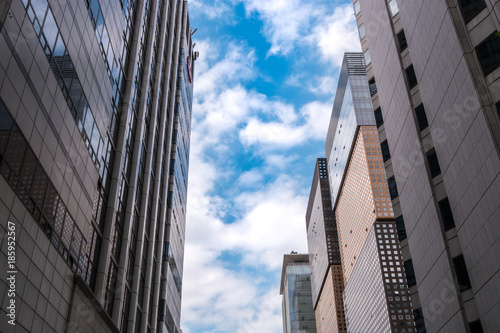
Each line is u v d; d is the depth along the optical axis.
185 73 103.00
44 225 28.09
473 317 36.56
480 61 37.47
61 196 30.97
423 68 46.25
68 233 32.00
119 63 49.19
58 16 31.73
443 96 42.06
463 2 40.16
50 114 29.83
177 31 95.00
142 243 53.44
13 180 24.83
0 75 24.22
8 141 24.66
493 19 37.19
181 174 91.56
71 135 33.22
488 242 34.81
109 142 44.94
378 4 58.62
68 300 30.78
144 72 61.62
